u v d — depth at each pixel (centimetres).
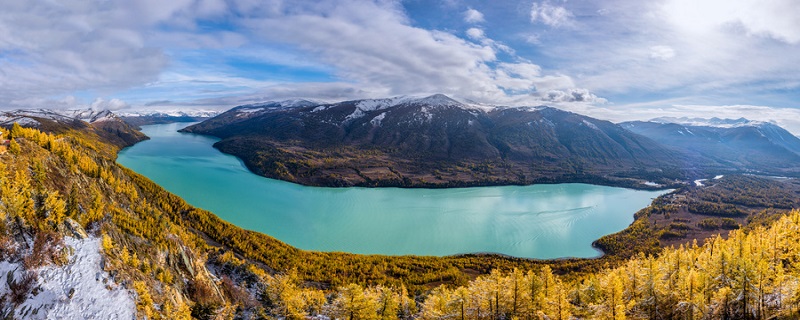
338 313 7100
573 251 16925
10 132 7744
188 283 7088
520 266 14362
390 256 14562
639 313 6575
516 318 6262
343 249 15938
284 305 7781
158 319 5212
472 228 19250
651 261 7875
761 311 6350
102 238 5803
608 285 6166
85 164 9088
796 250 8175
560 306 6200
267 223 18600
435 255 15838
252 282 9162
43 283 4591
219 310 6744
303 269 12081
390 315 7225
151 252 6788
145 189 13550
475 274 13462
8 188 5122
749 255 7838
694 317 6262
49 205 5359
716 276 7031
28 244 4791
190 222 13250
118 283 5206
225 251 11294
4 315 4153
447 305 7056
